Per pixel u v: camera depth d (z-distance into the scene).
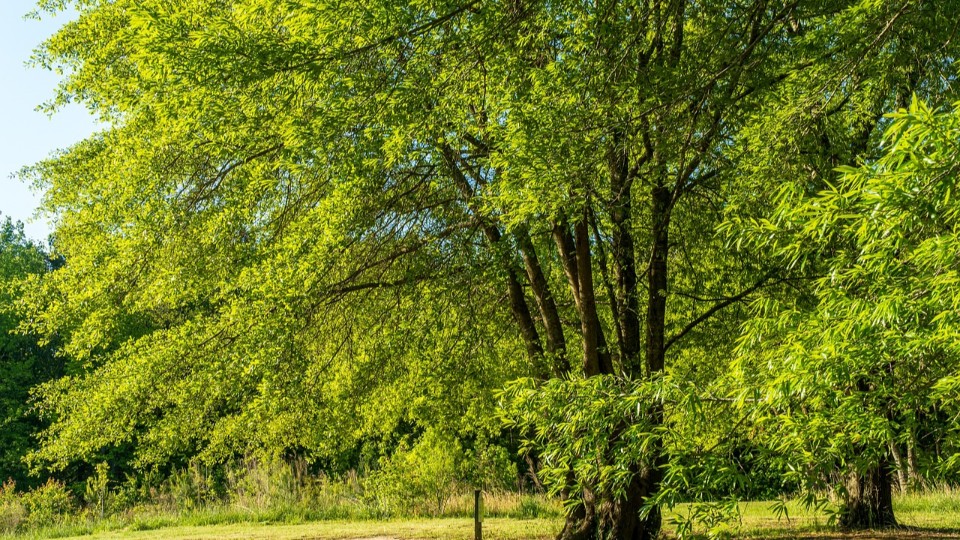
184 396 11.62
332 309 12.97
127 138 11.61
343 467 21.72
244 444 14.77
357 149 7.76
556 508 17.47
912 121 3.63
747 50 7.23
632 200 11.97
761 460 4.94
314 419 12.79
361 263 12.68
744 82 7.99
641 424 5.14
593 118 7.30
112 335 12.27
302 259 10.79
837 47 7.70
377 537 13.75
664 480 4.92
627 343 11.71
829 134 9.69
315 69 6.52
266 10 7.14
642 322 13.42
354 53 6.60
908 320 4.18
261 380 11.66
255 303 10.97
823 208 4.12
